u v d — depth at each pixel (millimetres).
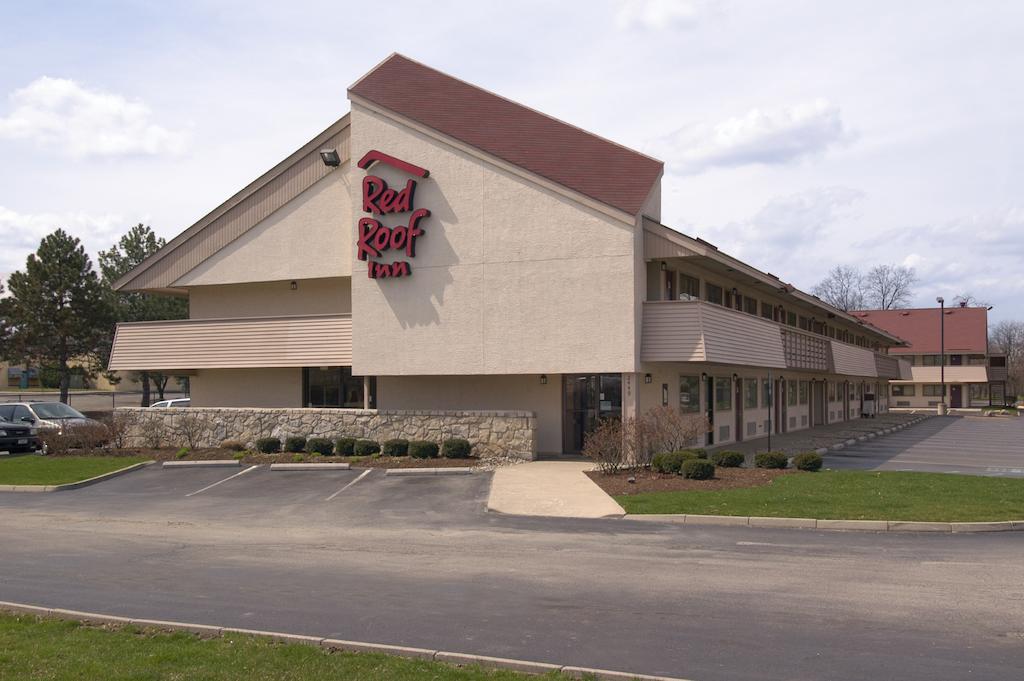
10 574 10438
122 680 6250
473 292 22031
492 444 21812
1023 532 13094
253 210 26469
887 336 57188
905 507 14547
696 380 26125
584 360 20781
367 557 11344
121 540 12898
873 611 8383
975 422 51281
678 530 13297
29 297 41156
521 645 7344
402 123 22938
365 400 23422
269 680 6246
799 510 14344
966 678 6488
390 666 6594
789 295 31344
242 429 24234
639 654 7082
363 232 23234
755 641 7426
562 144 23484
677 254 20906
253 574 10312
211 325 25859
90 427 24031
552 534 13023
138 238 46219
